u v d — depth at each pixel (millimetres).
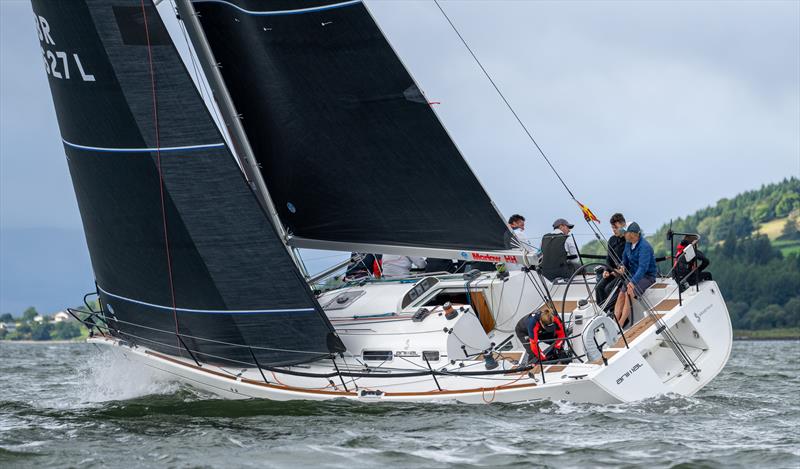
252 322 38156
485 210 38719
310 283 46062
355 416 34156
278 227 42875
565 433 31219
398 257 46531
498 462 27953
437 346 36594
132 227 39375
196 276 38562
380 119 39469
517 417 33562
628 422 32812
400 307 39094
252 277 37750
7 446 31078
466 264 45844
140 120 38094
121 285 40781
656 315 37188
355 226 41312
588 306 39281
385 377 36344
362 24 38812
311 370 38219
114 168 39094
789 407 39156
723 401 40062
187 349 38781
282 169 41969
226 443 30953
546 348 36188
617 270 38750
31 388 53750
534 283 37688
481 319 41031
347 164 40594
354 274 47344
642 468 27266
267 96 41438
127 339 42156
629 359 34844
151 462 28703
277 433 32156
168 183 38188
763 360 90250
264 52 40844
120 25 37875
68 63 39062
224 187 37625
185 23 41688
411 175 39562
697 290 38719
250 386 37844
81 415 36719
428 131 38656
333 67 39812
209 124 37438
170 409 37219
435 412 34281
